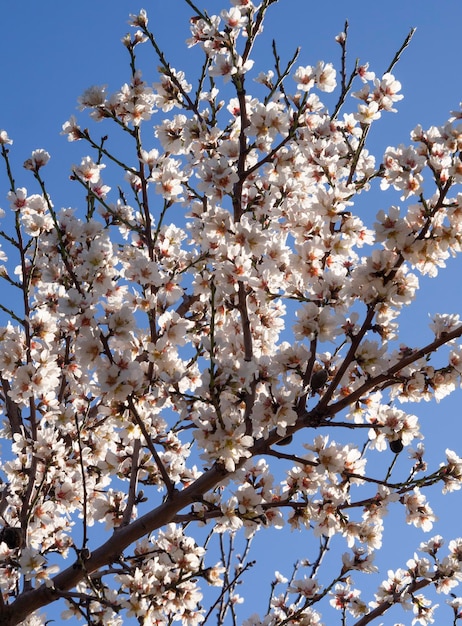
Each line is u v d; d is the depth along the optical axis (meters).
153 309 1.75
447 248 1.69
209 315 1.92
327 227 1.76
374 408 1.77
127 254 1.98
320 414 1.71
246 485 1.75
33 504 1.81
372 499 1.74
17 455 1.96
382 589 1.94
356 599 1.95
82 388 1.98
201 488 1.72
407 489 1.74
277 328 1.85
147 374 1.72
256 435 1.72
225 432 1.66
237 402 1.74
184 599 1.79
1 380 1.97
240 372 1.67
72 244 1.83
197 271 1.92
